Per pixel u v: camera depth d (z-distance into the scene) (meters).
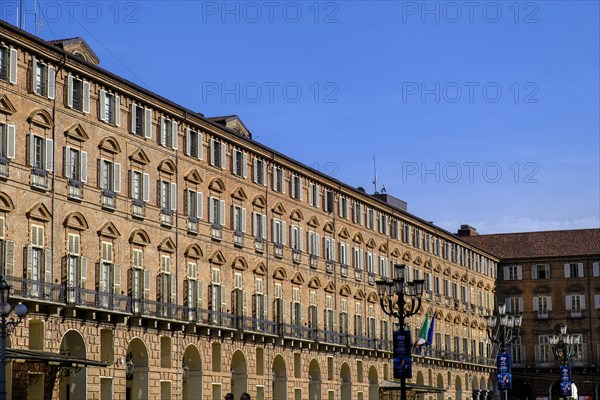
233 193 90.62
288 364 97.38
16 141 64.94
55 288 66.50
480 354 150.00
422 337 113.81
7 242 63.28
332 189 110.19
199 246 84.62
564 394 108.94
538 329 157.38
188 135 84.50
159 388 77.19
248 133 98.25
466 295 146.75
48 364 62.28
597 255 156.00
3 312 47.06
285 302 98.00
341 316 109.56
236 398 89.88
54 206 67.94
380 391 116.75
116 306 72.56
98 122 73.12
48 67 68.19
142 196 77.75
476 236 167.62
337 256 110.06
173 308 79.62
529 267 159.88
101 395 71.25
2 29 63.38
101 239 72.62
